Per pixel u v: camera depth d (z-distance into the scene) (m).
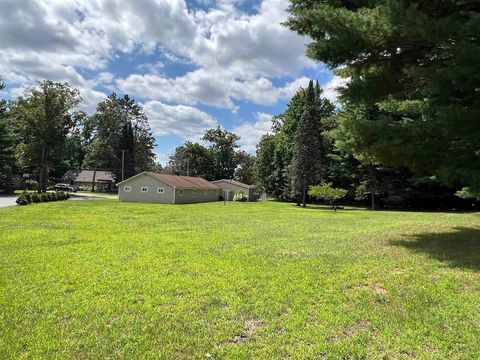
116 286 5.58
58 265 6.98
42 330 3.96
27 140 53.81
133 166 66.50
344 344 3.73
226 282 5.78
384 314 4.46
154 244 9.53
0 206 25.70
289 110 48.53
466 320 4.29
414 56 9.03
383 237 10.29
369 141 8.52
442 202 33.88
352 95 9.34
